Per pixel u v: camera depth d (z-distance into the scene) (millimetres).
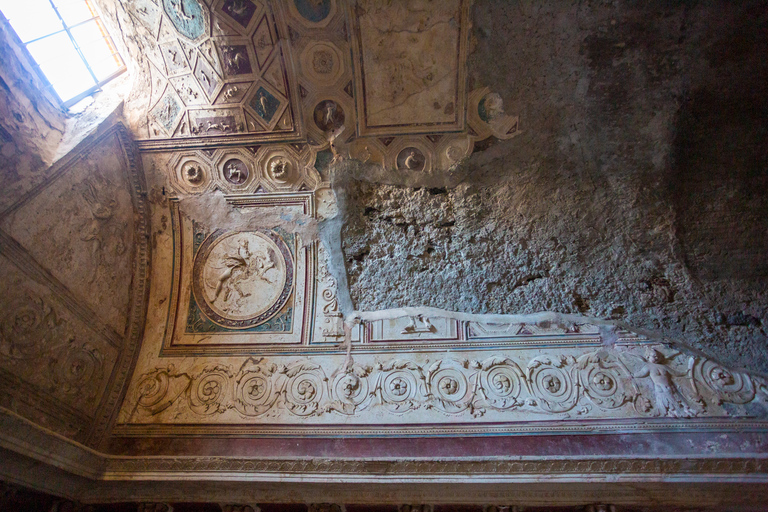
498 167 5500
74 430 4785
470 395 5109
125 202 5602
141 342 5727
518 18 4652
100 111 5082
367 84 5129
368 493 4770
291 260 5906
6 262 4000
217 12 4590
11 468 4004
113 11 4840
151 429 5137
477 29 4723
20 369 4172
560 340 5395
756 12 4512
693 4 4516
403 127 5391
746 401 4812
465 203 5648
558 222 5574
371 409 5098
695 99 4977
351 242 5816
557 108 5152
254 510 4887
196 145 5574
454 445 4797
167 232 5914
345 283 5816
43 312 4418
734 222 5297
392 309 5742
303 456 4781
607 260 5523
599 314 5484
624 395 4980
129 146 5488
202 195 5852
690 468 4441
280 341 5629
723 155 5172
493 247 5695
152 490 4898
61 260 4629
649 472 4461
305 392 5258
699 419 4758
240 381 5383
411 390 5195
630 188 5391
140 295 5805
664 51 4777
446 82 5070
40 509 4480
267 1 4539
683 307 5324
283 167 5648
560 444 4734
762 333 5113
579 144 5316
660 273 5422
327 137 5473
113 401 5266
